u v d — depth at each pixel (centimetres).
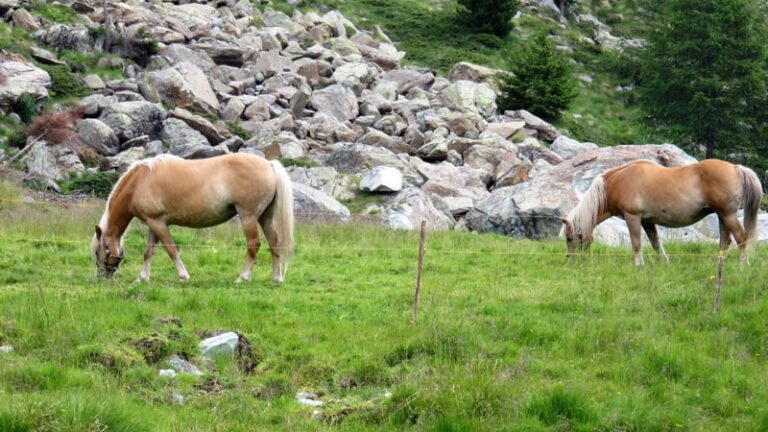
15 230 1970
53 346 1230
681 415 1135
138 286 1537
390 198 3002
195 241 1986
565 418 1107
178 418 1055
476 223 2638
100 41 4022
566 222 1920
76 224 2052
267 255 1891
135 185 1616
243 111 3903
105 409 991
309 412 1127
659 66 4847
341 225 2306
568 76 4822
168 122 3500
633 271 1767
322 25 5047
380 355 1291
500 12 5709
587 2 6688
